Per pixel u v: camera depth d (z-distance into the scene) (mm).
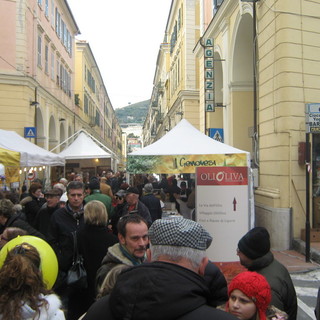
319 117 8391
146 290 1498
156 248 1739
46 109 22891
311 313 5609
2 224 4785
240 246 3035
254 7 11492
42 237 4723
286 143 9773
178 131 7867
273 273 2945
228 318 1463
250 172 6086
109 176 16141
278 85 10016
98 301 1713
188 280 1555
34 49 19938
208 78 17969
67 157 17562
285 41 9805
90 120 44594
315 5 10133
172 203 12289
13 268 2213
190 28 26781
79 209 4395
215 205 5938
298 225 9742
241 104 15602
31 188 7293
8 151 8242
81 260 3906
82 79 38844
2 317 2127
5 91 17922
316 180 9898
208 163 6996
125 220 3076
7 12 18016
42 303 2211
